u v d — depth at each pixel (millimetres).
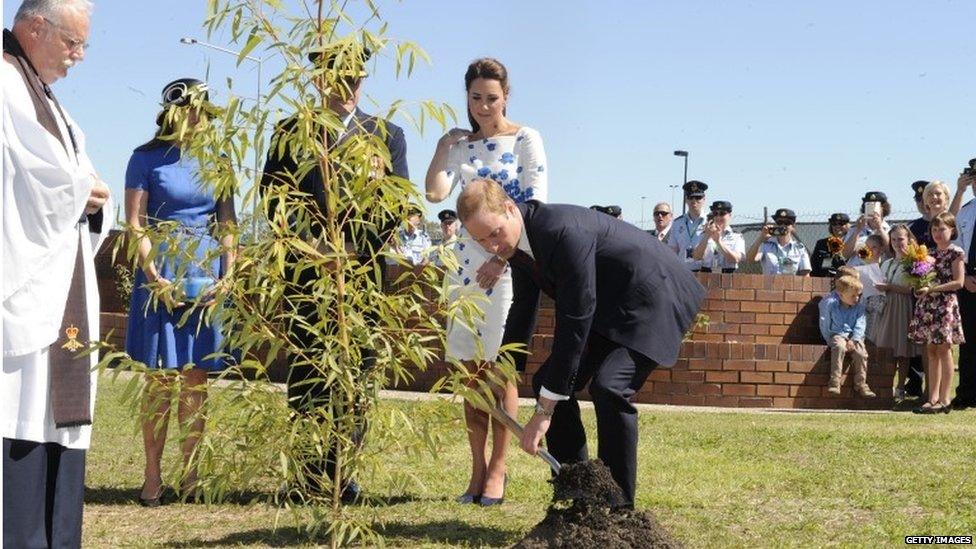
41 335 4422
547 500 6676
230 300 4430
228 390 4441
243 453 4449
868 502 6633
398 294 4469
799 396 13047
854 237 14648
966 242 12758
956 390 12883
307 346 4793
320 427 4414
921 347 13188
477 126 6816
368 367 4559
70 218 4461
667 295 5438
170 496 6770
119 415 10508
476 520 6145
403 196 4320
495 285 6355
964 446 8898
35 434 4531
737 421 10820
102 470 7801
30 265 4387
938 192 12586
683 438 9320
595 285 5281
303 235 4527
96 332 4824
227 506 6477
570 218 5305
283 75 4230
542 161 6668
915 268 12086
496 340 6359
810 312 13812
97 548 5539
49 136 4395
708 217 14742
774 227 15016
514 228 5273
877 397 13117
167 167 6527
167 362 6480
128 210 6512
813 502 6660
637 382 5426
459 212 5262
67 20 4555
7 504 4516
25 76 4508
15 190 4375
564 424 5590
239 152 4227
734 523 6133
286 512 6270
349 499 6426
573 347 5180
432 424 4590
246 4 4234
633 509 5180
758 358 13031
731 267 14422
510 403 6516
